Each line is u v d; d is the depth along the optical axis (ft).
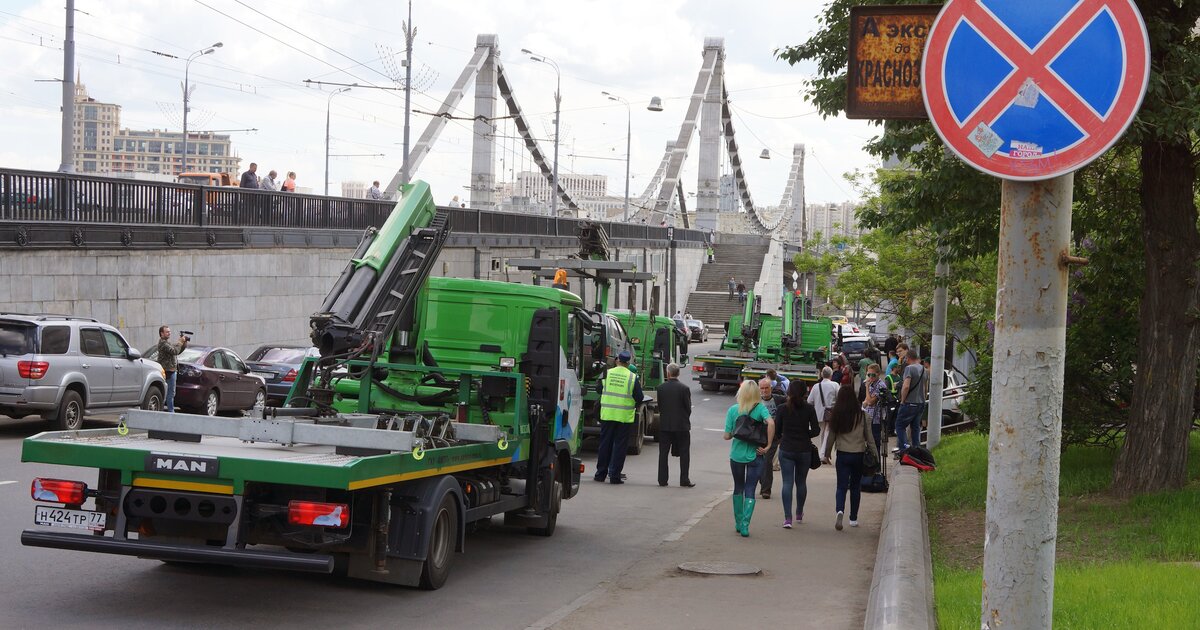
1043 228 12.37
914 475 56.24
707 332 305.12
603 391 61.87
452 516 32.37
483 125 320.29
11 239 81.51
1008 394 12.43
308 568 26.27
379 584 32.27
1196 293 41.04
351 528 28.94
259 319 115.14
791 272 440.04
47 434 28.19
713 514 50.55
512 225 185.98
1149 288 42.04
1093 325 50.75
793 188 505.66
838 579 35.60
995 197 43.98
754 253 378.53
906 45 15.83
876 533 46.14
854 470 47.32
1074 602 25.77
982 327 100.94
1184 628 22.57
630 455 77.92
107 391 71.26
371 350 33.99
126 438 30.07
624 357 62.44
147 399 76.84
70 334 68.23
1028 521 12.33
